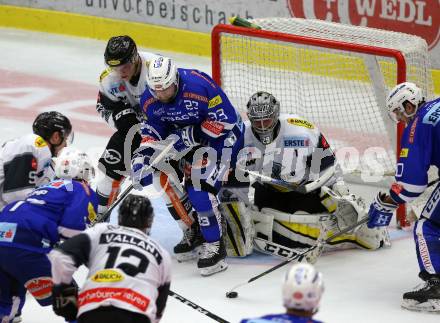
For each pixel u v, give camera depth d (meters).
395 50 17.98
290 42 19.34
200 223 16.20
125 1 33.22
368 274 16.27
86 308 11.12
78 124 25.45
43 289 13.33
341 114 22.53
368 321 14.35
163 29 32.41
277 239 16.97
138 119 17.67
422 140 14.50
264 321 9.48
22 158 14.13
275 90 22.08
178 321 14.45
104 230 11.59
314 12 28.77
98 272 11.25
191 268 16.73
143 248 11.43
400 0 26.86
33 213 13.22
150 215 11.79
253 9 30.08
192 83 15.79
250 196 19.34
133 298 11.11
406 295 14.70
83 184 13.62
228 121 15.97
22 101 27.55
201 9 31.30
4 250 13.13
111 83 17.30
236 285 15.84
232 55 21.34
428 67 19.52
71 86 29.06
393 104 14.89
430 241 14.75
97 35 34.28
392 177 20.59
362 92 23.02
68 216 13.28
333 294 15.43
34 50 33.22
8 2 36.31
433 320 14.36
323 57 22.75
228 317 14.55
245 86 21.83
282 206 17.22
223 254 16.38
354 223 16.50
